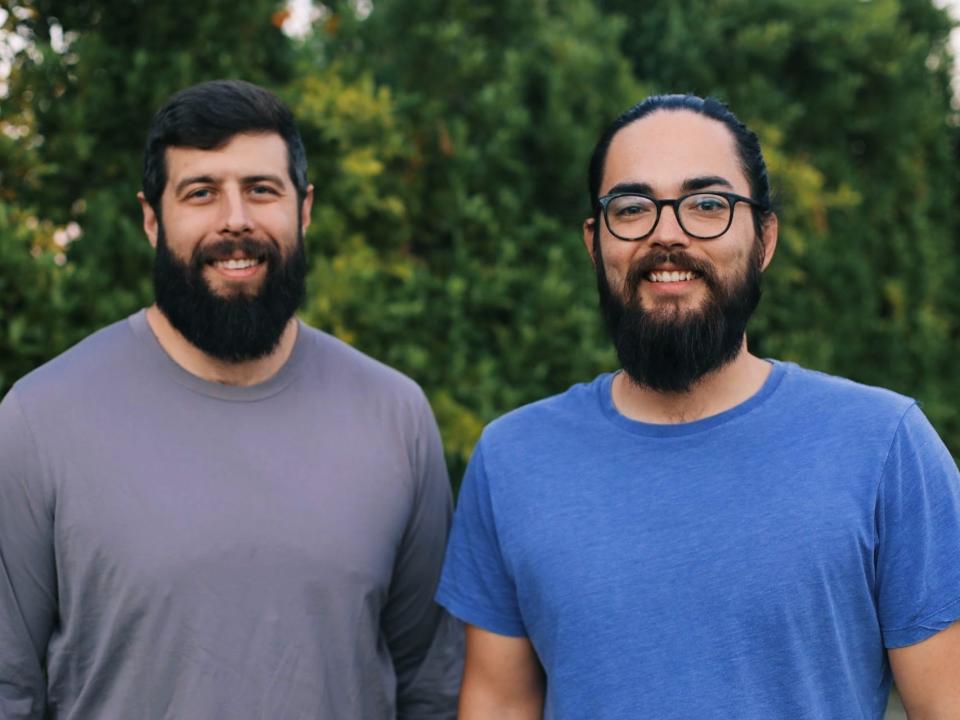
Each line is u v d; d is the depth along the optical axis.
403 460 2.06
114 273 2.91
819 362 4.03
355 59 3.56
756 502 1.65
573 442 1.82
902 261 4.59
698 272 1.74
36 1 2.94
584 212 3.58
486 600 1.86
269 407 1.99
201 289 1.92
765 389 1.77
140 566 1.84
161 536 1.85
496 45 3.63
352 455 2.00
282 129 1.99
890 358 4.41
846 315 4.31
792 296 4.15
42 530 1.88
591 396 1.88
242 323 1.91
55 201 2.95
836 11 4.34
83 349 2.01
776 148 4.07
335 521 1.93
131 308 2.82
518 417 1.91
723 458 1.71
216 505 1.88
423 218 3.50
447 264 3.46
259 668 1.85
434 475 2.12
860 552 1.61
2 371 2.62
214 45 3.09
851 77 4.34
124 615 1.84
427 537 2.11
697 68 4.08
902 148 4.61
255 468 1.93
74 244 2.91
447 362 3.36
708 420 1.75
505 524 1.80
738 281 1.76
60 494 1.86
